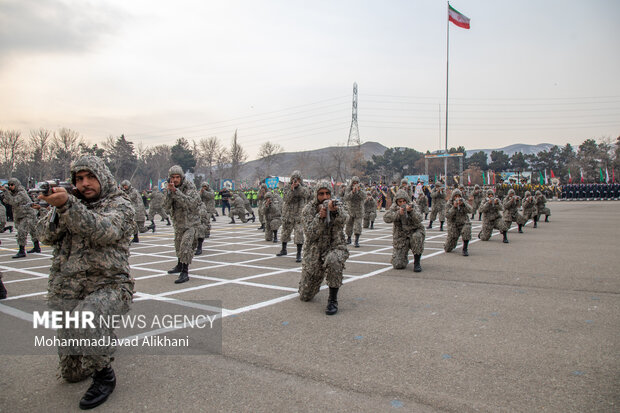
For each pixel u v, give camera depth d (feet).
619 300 17.34
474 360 11.44
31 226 32.12
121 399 9.46
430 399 9.28
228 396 9.55
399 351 12.12
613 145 246.68
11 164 169.27
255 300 17.90
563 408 8.82
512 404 9.02
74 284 9.76
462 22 134.10
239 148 231.09
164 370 10.99
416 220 23.68
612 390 9.59
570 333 13.50
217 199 109.50
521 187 97.45
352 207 35.27
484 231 38.32
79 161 10.12
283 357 11.75
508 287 19.93
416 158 303.27
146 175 245.86
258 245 37.40
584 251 30.86
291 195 28.58
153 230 52.54
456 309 16.37
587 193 134.41
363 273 23.75
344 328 14.20
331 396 9.48
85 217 9.03
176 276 23.17
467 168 281.13
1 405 9.23
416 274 23.34
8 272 25.46
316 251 16.66
